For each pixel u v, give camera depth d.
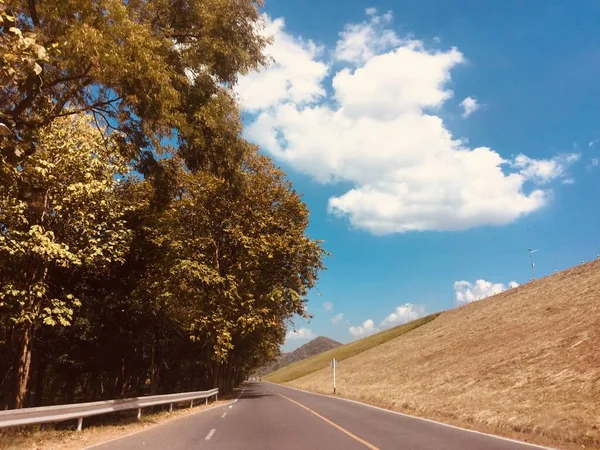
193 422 15.69
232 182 14.91
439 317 85.69
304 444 10.45
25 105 9.65
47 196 16.97
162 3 12.27
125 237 19.66
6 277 16.67
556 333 29.16
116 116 12.16
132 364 35.69
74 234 18.05
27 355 18.41
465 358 36.03
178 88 12.57
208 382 31.77
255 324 28.30
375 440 11.05
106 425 14.55
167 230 26.23
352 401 28.02
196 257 27.77
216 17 12.91
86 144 17.45
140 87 10.82
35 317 16.73
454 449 9.69
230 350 40.28
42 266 16.97
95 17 9.99
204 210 29.56
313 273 32.31
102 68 10.12
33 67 6.96
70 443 10.35
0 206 15.51
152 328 30.88
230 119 13.65
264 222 29.86
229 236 30.41
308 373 103.56
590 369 18.84
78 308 23.50
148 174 13.88
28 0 9.77
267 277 31.14
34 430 11.90
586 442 10.59
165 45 11.93
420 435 12.02
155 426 14.43
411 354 53.19
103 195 18.17
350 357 89.69
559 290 45.16
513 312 46.75
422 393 27.48
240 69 13.73
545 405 15.84
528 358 26.14
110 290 26.09
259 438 11.48
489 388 22.72
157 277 26.16
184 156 13.68
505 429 13.48
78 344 28.02
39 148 15.52
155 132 12.57
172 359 40.78
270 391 49.88
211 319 27.45
